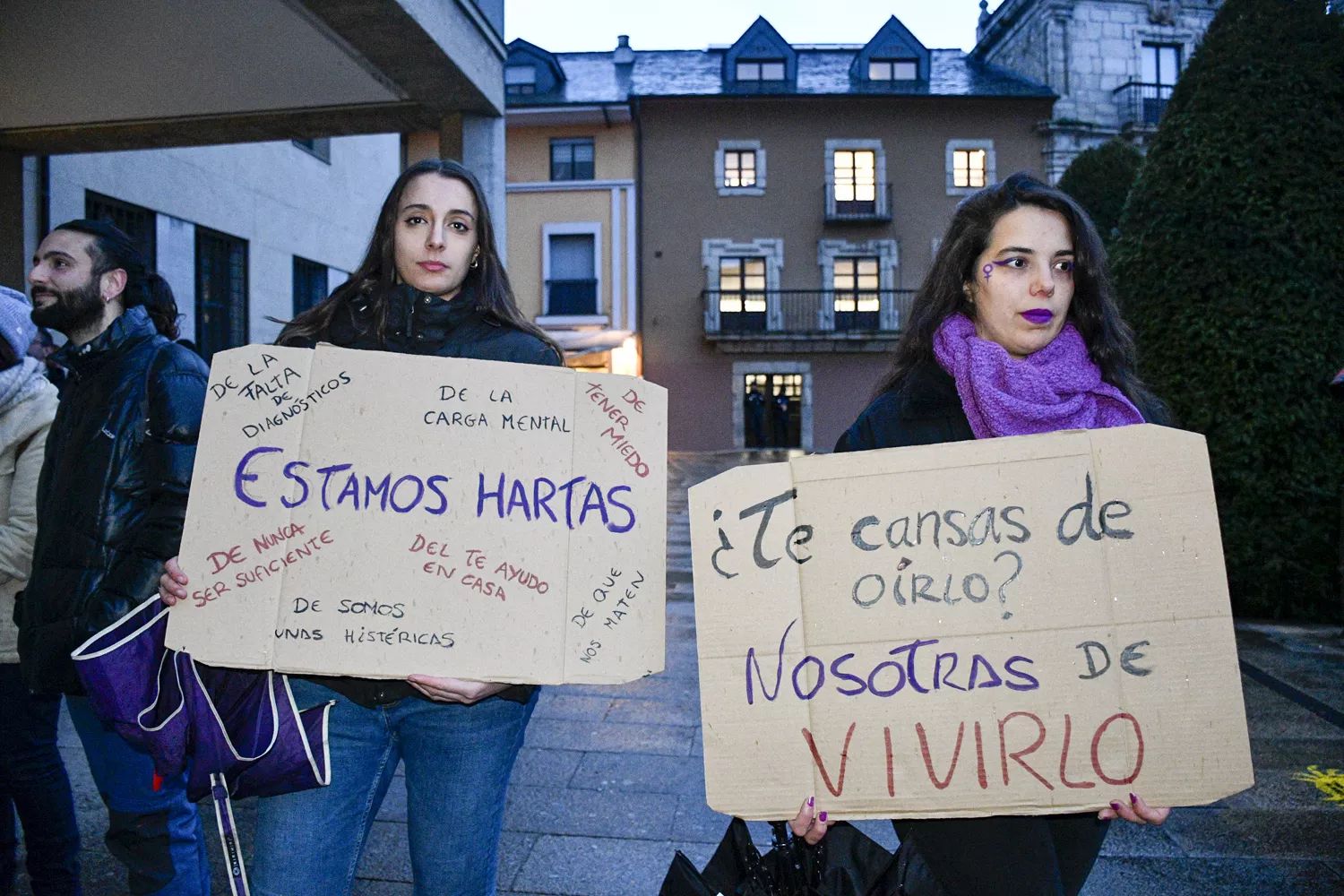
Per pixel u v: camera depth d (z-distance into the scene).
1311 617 5.83
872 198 24.41
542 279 24.31
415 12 5.31
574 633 1.57
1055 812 1.37
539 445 1.63
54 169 8.24
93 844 2.80
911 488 1.45
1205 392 5.93
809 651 1.42
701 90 25.36
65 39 5.90
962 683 1.40
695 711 4.11
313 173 13.18
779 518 1.45
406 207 1.80
